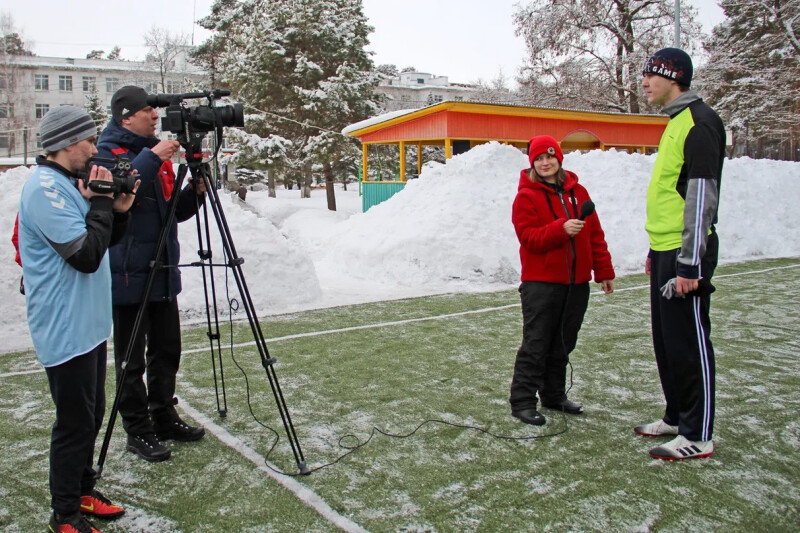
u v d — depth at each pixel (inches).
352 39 978.1
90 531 96.3
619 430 139.3
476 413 150.8
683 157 120.4
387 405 157.2
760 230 459.2
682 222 121.7
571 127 663.1
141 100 122.2
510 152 400.8
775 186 494.3
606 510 104.1
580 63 1140.5
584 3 1107.9
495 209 366.9
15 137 2094.0
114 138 121.0
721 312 259.3
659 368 132.6
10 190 258.8
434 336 227.5
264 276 284.2
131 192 99.5
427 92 2682.1
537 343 144.3
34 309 92.9
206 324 250.2
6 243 245.8
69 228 90.4
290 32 930.7
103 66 2412.6
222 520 102.6
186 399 162.4
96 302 97.7
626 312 263.9
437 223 356.2
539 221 141.9
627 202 414.3
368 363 194.2
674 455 123.0
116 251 122.7
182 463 124.4
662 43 1076.5
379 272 355.9
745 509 104.1
